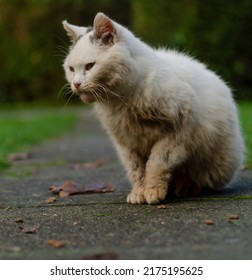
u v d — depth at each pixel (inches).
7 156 82.7
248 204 38.7
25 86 248.7
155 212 37.9
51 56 243.9
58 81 245.1
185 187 44.7
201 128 42.4
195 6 160.2
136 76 39.4
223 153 44.5
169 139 41.0
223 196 43.1
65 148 93.8
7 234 34.0
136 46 40.8
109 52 39.9
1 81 247.3
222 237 30.6
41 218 38.0
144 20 173.2
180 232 32.0
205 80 44.3
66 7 244.4
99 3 243.3
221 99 44.4
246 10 159.2
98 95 40.8
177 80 40.8
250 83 164.4
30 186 53.9
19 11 246.1
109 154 80.0
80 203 43.1
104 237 32.1
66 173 62.7
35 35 244.1
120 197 44.9
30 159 80.0
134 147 42.8
